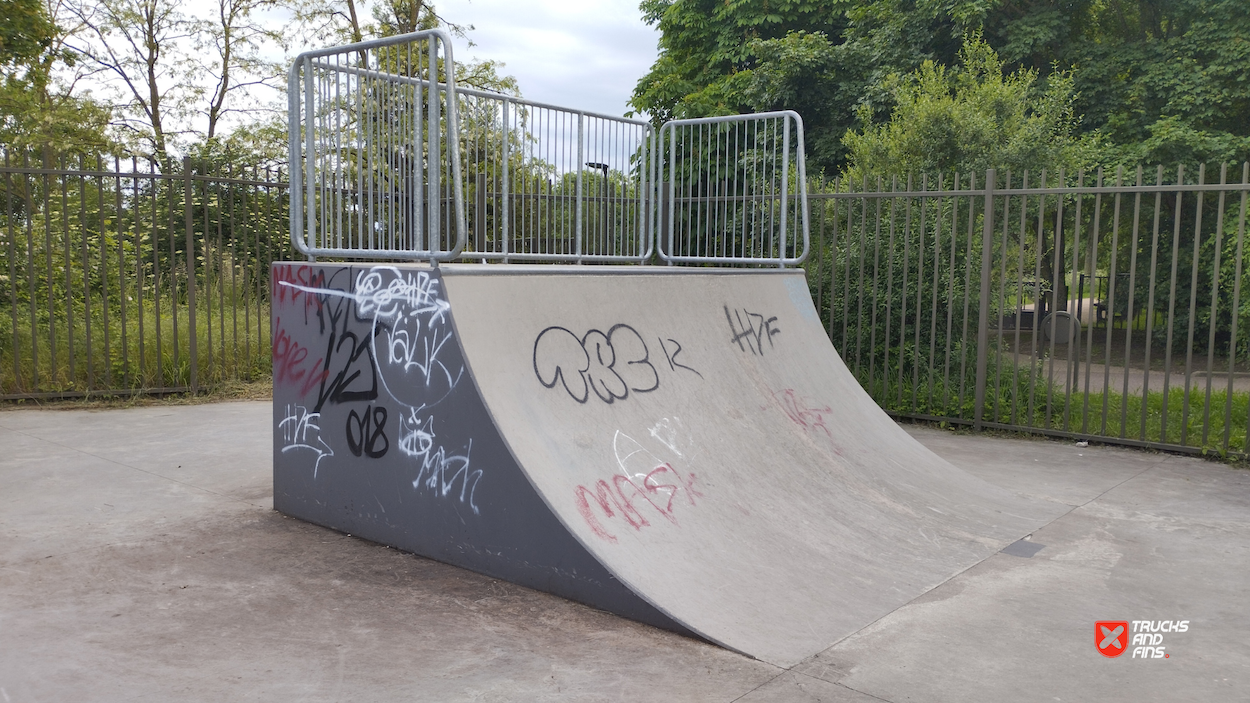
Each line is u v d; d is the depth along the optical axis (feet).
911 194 26.18
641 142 24.13
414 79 16.10
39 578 12.57
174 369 28.86
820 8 63.31
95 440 22.43
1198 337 52.34
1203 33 50.85
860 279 27.73
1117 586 13.19
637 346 16.19
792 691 9.47
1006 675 10.06
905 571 13.56
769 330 20.11
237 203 38.32
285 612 11.52
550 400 13.92
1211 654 10.78
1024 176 24.58
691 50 69.67
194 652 10.19
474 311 13.62
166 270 37.19
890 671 10.09
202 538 14.71
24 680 9.34
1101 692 9.69
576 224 21.94
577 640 10.72
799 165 23.11
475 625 11.16
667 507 13.53
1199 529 16.25
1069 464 21.80
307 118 15.65
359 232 15.52
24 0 41.19
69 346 27.55
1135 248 23.03
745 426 16.62
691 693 9.34
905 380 29.91
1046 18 51.16
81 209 27.14
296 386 15.96
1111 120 52.31
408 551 14.17
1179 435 24.52
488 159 21.44
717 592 11.86
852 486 16.47
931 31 53.21
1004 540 15.35
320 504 15.61
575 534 11.95
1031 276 41.50
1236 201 48.24
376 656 10.18
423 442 13.79
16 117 50.21
